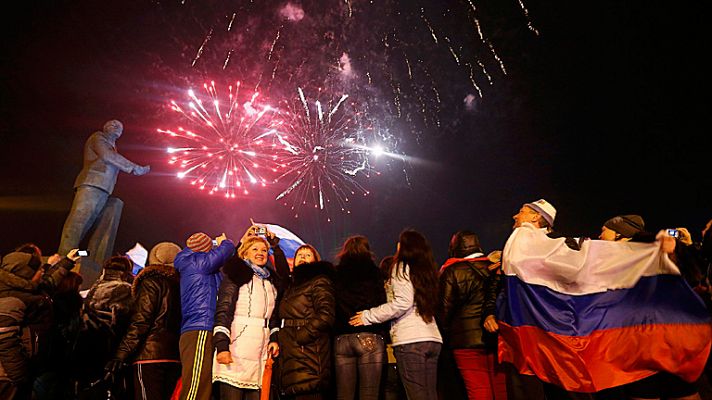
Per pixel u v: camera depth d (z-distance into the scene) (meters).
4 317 4.54
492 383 5.16
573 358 4.54
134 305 5.33
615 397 5.06
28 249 5.08
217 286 5.36
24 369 4.61
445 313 5.26
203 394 4.93
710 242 4.89
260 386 5.02
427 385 4.87
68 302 5.53
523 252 4.87
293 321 4.96
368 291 5.10
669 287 4.58
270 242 5.73
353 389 4.98
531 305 4.74
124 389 5.66
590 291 4.66
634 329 4.55
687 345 4.45
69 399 5.45
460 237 5.57
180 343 5.12
